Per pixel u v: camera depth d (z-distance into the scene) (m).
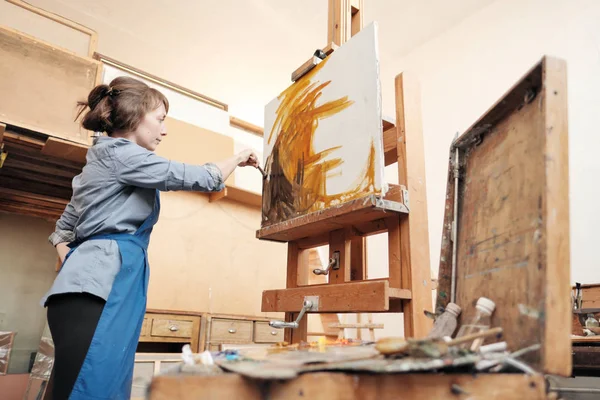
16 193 2.92
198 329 2.43
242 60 4.71
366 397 0.56
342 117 1.43
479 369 0.56
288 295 1.59
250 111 4.82
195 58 4.52
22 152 2.37
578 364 1.29
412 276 1.28
